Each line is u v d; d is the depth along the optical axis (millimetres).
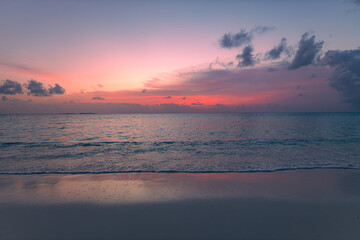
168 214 4141
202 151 11836
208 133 22109
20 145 14219
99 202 4742
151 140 16953
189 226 3664
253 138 17516
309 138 17094
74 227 3660
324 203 4656
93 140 17156
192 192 5375
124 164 8812
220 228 3598
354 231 3494
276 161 9141
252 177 6762
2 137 18875
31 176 6945
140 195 5176
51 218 3988
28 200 4848
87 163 9000
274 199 4891
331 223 3768
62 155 10836
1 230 3557
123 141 16328
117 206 4523
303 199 4887
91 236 3373
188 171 7590
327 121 44000
